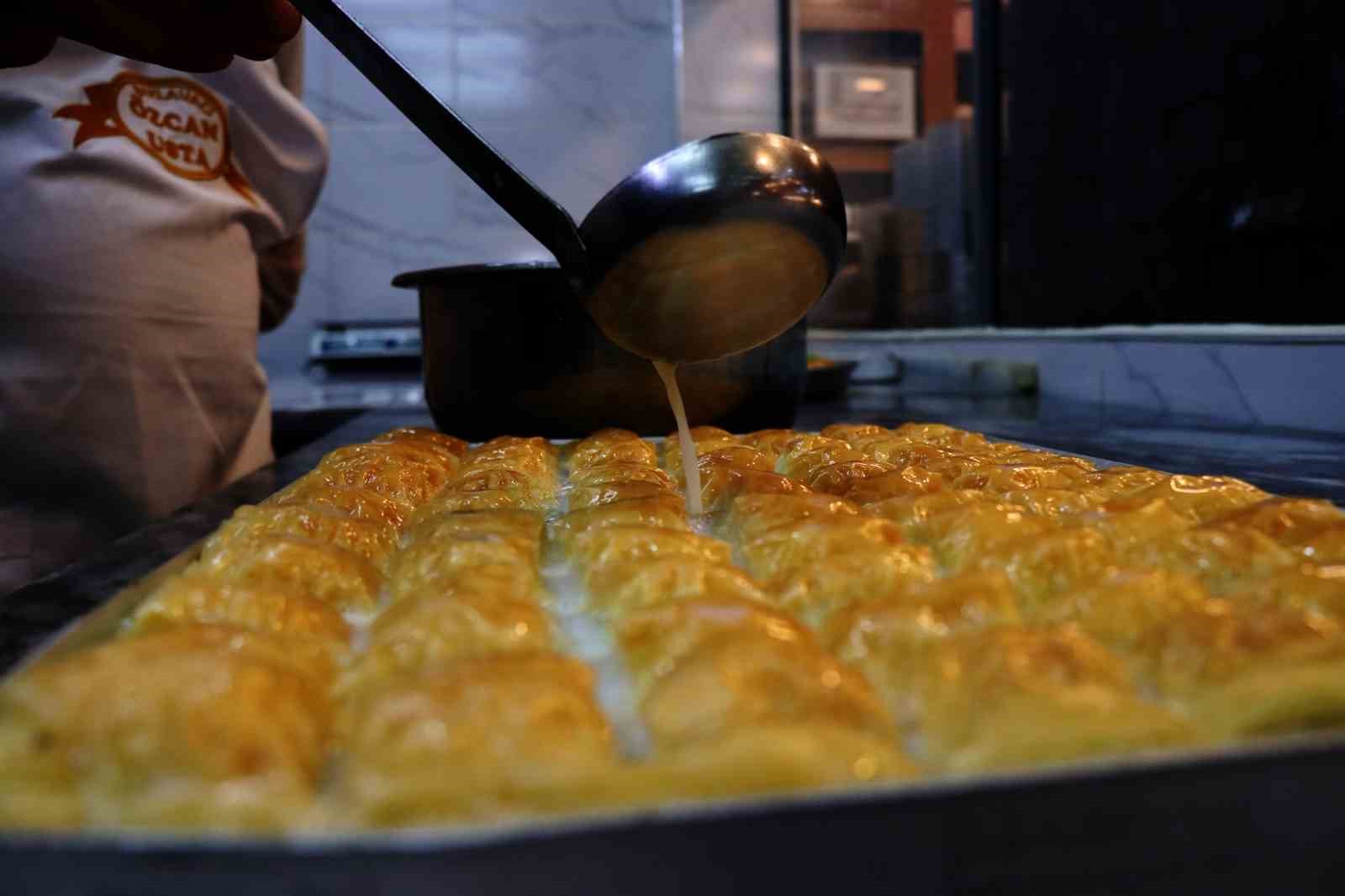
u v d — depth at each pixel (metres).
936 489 1.19
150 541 1.06
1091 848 0.46
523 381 1.66
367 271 4.42
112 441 1.86
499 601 0.75
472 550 0.90
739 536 1.07
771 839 0.43
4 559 1.78
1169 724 0.59
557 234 0.99
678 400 1.26
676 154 0.99
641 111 4.46
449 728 0.55
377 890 0.41
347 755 0.57
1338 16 1.74
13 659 0.70
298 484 1.20
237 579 0.86
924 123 3.81
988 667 0.62
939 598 0.75
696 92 4.33
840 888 0.44
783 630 0.69
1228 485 1.07
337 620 0.80
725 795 0.52
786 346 1.72
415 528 1.10
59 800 0.52
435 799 0.51
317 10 0.94
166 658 0.60
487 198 4.41
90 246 1.81
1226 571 0.86
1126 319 2.52
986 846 0.45
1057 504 1.08
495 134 4.43
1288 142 1.88
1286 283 1.91
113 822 0.51
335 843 0.41
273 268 2.44
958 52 3.63
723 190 0.97
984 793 0.45
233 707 0.56
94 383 1.83
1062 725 0.57
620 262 1.01
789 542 0.94
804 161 1.02
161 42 1.27
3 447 1.78
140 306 1.87
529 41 4.40
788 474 1.40
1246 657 0.63
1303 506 0.94
